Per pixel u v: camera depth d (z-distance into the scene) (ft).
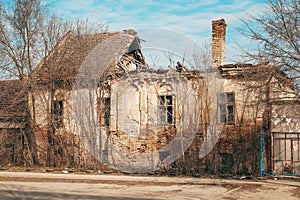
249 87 47.39
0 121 66.49
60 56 64.54
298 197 35.37
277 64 44.14
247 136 51.39
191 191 39.14
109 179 47.85
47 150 62.39
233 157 51.39
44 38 66.64
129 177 49.55
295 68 43.37
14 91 67.67
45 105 63.77
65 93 61.77
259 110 51.24
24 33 66.80
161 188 41.22
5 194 38.11
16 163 64.23
